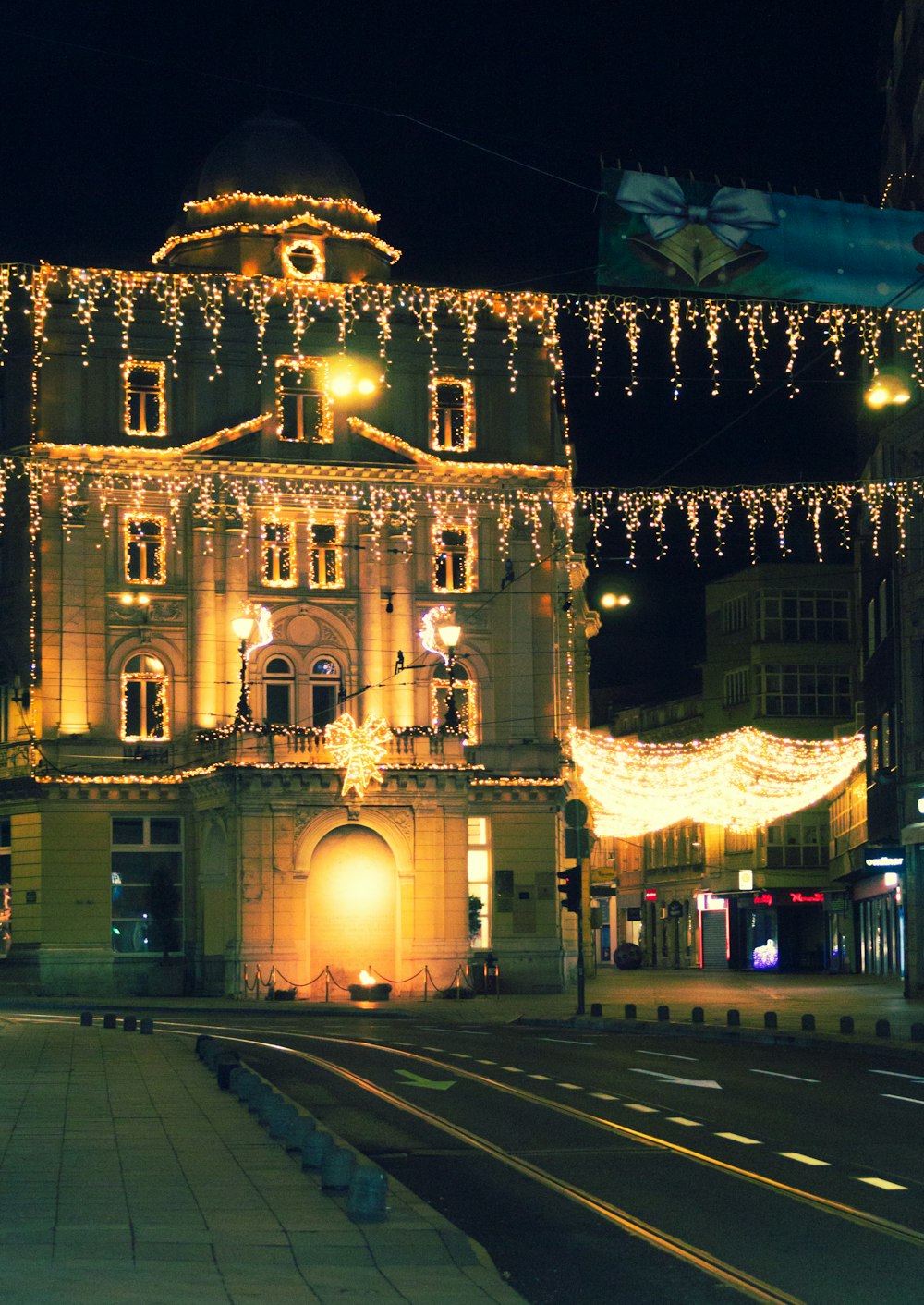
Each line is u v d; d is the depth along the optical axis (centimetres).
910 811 4666
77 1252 1102
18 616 5297
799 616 8394
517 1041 3169
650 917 9712
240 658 5278
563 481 5512
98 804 5197
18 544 5325
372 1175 1245
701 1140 1669
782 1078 2292
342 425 5369
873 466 5291
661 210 2184
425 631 5403
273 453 5322
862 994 4928
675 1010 3969
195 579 5272
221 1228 1200
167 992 5194
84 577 5212
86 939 5166
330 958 4969
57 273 5231
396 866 4969
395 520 5391
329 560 5397
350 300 5406
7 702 5381
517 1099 2073
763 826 8200
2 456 5053
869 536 5484
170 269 5350
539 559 5494
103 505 5231
